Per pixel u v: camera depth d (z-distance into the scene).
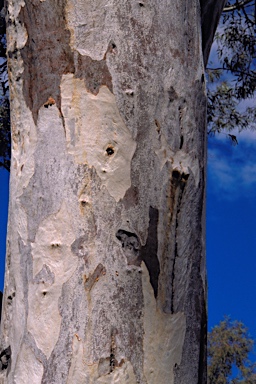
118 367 1.91
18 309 2.08
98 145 2.05
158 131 2.09
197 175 2.16
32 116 2.17
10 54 2.25
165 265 2.03
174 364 2.01
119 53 2.11
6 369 2.09
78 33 2.13
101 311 1.93
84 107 2.08
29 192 2.11
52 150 2.09
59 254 2.00
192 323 2.08
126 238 1.99
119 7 2.14
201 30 2.46
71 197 2.02
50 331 1.96
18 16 2.24
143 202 2.03
